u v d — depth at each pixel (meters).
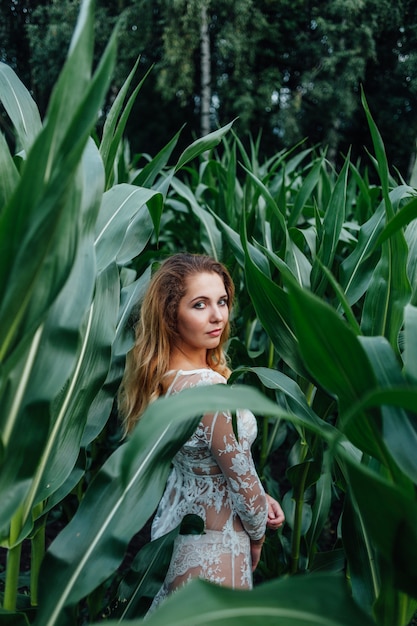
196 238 3.59
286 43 20.95
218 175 3.12
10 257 0.66
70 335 0.90
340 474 1.49
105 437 2.45
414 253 1.46
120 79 17.95
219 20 19.45
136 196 1.42
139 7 17.52
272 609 0.69
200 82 20.62
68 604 1.01
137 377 1.61
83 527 1.12
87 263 0.96
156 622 0.64
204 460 1.50
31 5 20.00
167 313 1.57
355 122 20.50
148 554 1.31
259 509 1.52
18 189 0.63
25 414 0.87
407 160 20.00
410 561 0.74
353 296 1.70
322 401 1.63
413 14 19.53
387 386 0.85
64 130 0.67
